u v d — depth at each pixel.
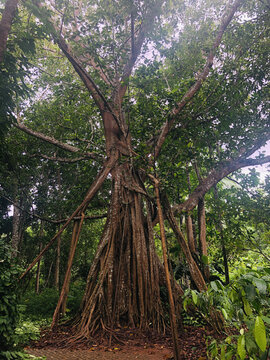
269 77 10.81
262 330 2.23
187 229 10.12
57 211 16.47
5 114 7.92
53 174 18.75
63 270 18.73
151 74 10.56
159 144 10.05
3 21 7.19
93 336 6.71
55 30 9.12
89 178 12.75
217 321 5.63
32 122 12.98
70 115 12.56
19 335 4.59
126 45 10.43
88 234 18.69
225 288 2.82
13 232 15.73
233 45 10.98
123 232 8.89
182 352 5.22
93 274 8.34
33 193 17.45
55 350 5.75
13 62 7.88
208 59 11.09
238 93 10.82
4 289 4.16
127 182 9.60
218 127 11.70
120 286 8.06
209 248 12.74
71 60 9.75
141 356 5.26
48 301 10.54
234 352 2.64
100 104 10.70
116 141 10.48
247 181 11.27
